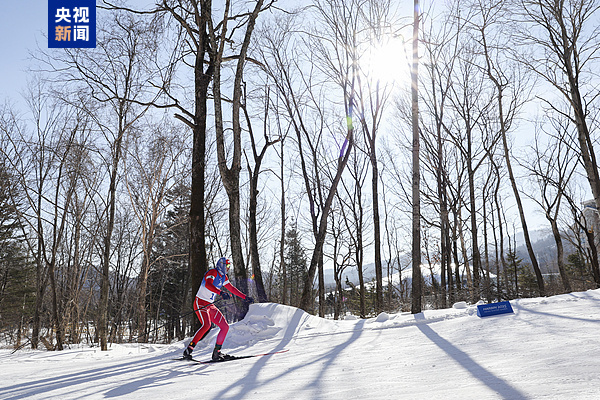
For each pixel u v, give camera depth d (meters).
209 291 7.30
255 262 13.05
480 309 7.21
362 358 5.47
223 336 7.09
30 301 39.06
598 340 4.26
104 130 18.36
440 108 23.11
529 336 5.14
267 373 5.19
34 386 5.91
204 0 12.87
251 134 16.41
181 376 5.71
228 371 5.75
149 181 20.86
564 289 19.92
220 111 12.44
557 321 5.75
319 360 5.74
